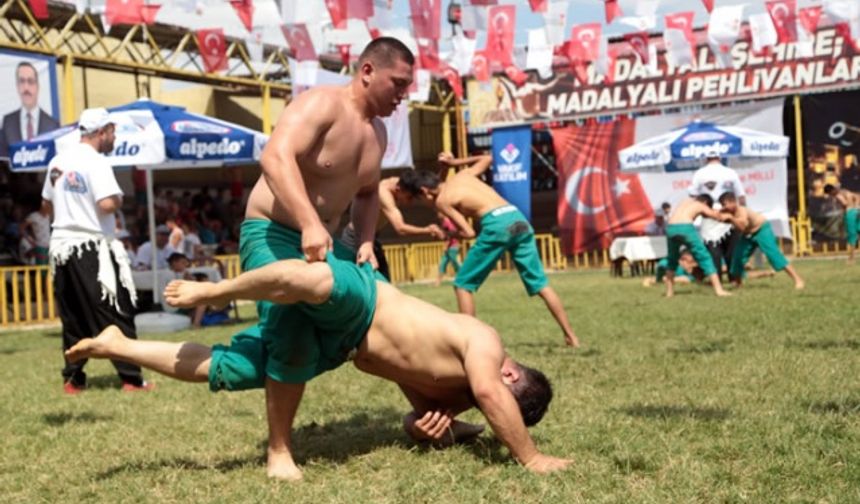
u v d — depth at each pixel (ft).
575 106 77.87
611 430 13.58
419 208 89.76
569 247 77.97
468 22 27.07
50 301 49.96
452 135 88.07
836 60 69.56
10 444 15.10
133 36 58.13
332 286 11.43
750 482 10.55
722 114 72.79
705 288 45.24
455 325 12.36
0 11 47.62
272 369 12.06
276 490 11.26
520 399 12.51
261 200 12.37
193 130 33.65
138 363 12.32
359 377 20.88
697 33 73.72
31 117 49.55
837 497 9.80
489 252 24.71
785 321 26.86
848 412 13.87
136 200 62.75
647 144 59.82
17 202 63.41
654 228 66.13
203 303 11.45
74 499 11.45
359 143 12.46
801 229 71.41
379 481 11.64
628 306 36.29
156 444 14.61
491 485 10.91
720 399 15.62
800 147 72.84
